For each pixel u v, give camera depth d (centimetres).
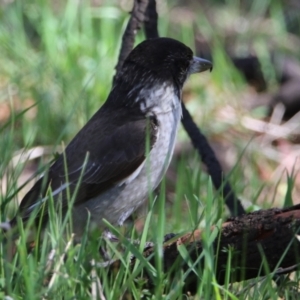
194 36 1772
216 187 1116
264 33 1805
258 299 817
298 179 1419
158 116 1041
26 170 1327
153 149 1020
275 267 814
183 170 1176
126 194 1015
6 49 1573
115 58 1560
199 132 1128
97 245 860
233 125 1541
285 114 1603
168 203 1338
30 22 1688
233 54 1734
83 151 1014
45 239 810
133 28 1107
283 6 1886
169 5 1861
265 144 1508
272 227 823
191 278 852
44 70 1509
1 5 1664
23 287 789
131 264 870
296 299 845
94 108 1467
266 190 1384
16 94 1505
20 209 941
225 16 1862
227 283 799
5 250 810
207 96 1592
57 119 1427
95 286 780
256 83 1677
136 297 792
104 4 1750
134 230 971
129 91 1054
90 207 1004
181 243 859
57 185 993
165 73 1048
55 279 765
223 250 836
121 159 1006
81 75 1494
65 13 1625
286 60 1691
